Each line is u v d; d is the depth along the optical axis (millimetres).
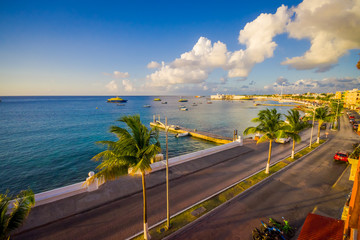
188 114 110188
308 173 20422
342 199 15195
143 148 10445
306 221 10570
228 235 11477
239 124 74938
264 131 19984
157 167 20719
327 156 26109
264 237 10633
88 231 11664
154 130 11328
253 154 27266
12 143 44281
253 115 104750
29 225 11828
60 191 14719
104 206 14203
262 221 12711
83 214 13203
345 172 20438
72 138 49500
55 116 94375
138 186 17109
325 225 10023
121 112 117250
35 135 52562
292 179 19016
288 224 12375
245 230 11891
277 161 24250
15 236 11109
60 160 33312
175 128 60156
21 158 34219
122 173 9984
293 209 14023
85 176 27109
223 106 180625
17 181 25500
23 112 111875
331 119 32406
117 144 10094
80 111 121188
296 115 24281
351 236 7789
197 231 11875
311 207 14234
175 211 13781
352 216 7188
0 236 7570
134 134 10750
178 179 18984
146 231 10891
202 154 25531
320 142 33812
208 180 18781
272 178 19344
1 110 123562
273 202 14984
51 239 11008
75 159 33844
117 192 15984
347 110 93438
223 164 23156
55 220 12383
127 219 12836
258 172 20594
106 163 9898
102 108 147250
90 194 15500
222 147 28578
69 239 11016
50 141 46312
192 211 13734
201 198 15492
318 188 17094
